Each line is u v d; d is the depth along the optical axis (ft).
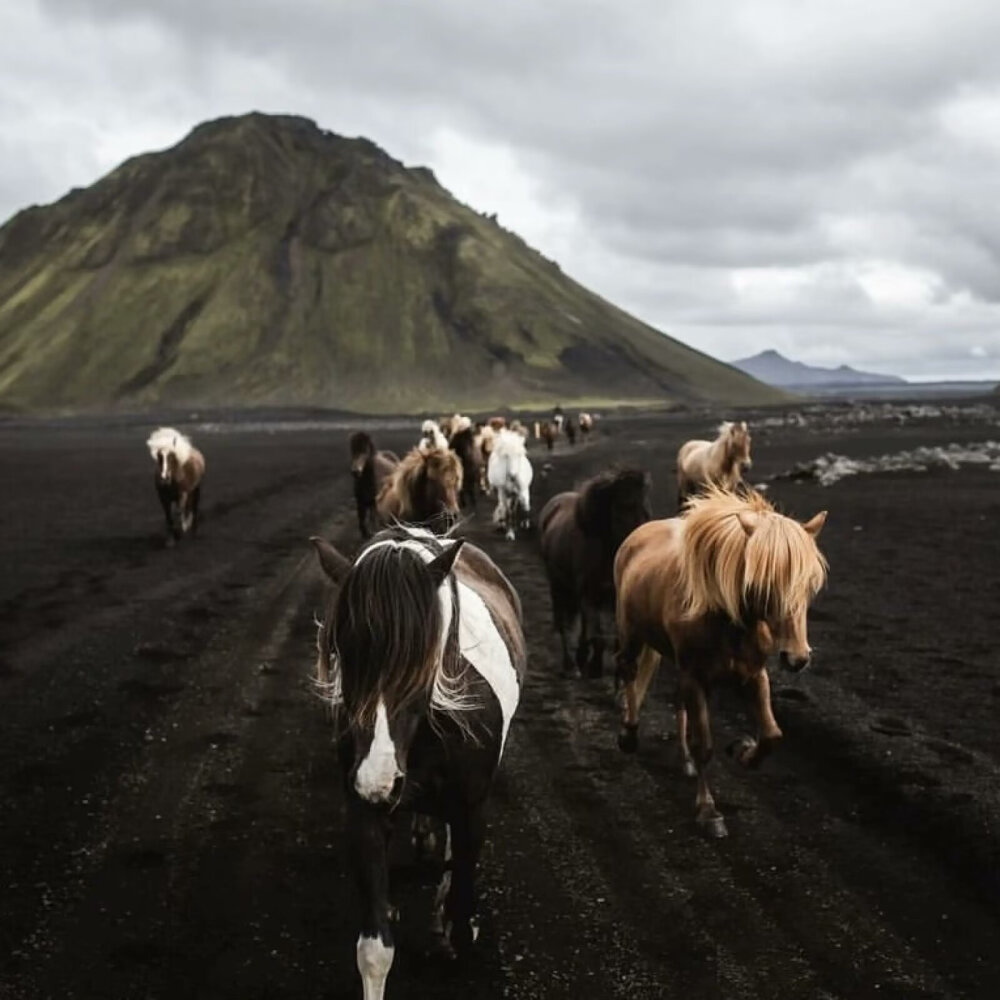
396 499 36.70
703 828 19.60
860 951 15.37
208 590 44.65
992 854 17.98
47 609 40.16
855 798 21.24
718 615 18.52
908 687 28.30
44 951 15.34
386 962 11.73
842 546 54.90
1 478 111.45
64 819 20.11
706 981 14.60
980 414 273.95
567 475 102.06
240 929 16.05
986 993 14.25
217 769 23.04
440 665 12.35
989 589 42.63
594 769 23.15
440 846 18.57
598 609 27.86
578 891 17.28
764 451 141.38
